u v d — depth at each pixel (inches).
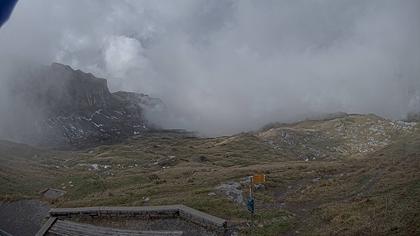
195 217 1617.9
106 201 2185.0
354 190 1947.6
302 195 2005.4
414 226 1178.0
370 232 1245.7
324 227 1429.6
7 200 2417.6
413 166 2235.5
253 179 1652.3
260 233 1461.6
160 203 1950.1
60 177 3403.1
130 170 5022.1
